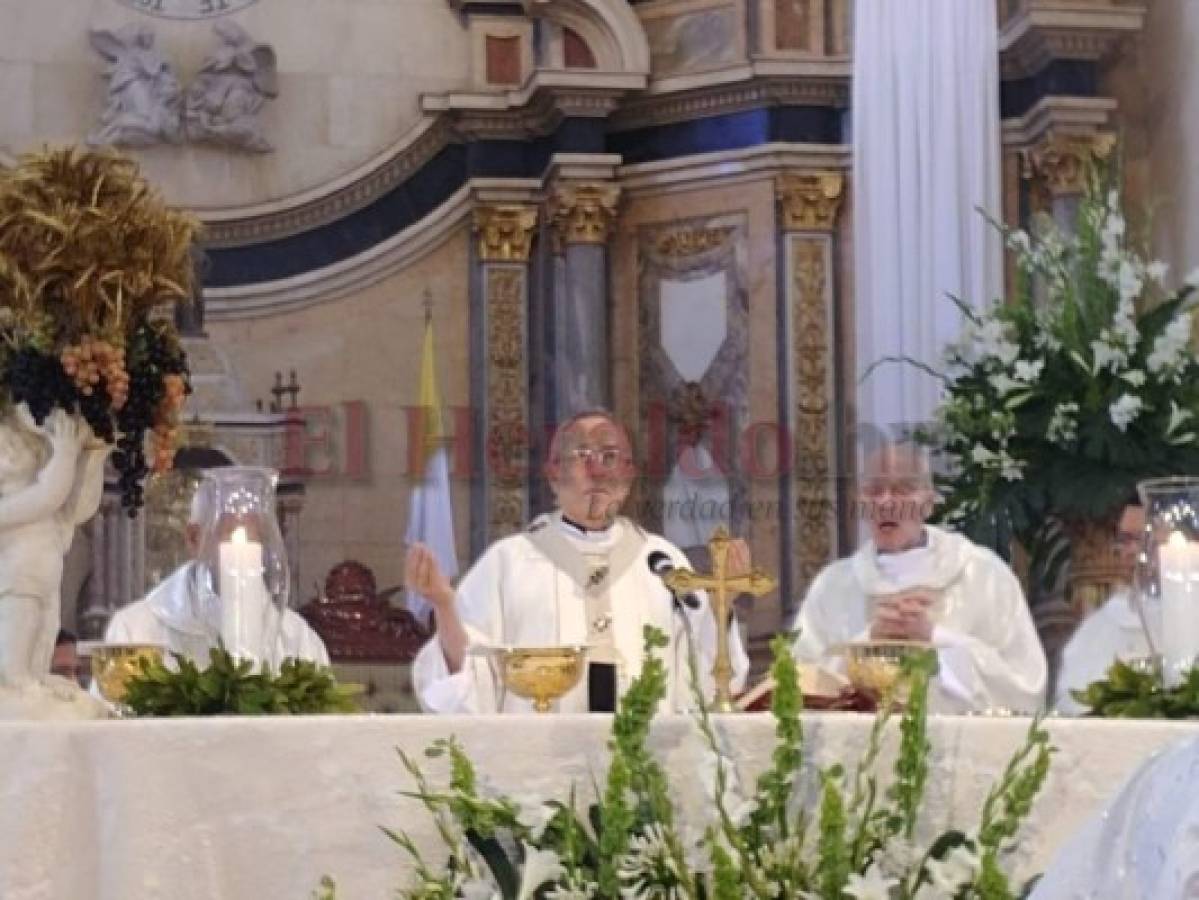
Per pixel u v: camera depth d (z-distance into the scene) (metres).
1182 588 3.69
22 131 11.99
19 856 2.90
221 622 3.64
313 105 12.27
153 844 2.91
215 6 12.25
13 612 3.35
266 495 3.71
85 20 12.12
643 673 2.75
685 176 12.01
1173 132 11.21
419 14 12.41
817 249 11.80
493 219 12.19
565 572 5.60
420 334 12.20
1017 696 5.29
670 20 12.10
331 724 2.95
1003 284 10.80
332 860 2.93
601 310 11.94
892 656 3.67
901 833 2.73
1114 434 6.36
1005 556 7.27
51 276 3.35
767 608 11.20
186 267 3.50
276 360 12.03
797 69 11.75
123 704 3.46
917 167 10.75
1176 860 1.86
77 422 3.37
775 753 2.74
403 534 11.83
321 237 12.18
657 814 2.71
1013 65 11.60
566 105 11.94
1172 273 11.13
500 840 2.79
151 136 12.02
